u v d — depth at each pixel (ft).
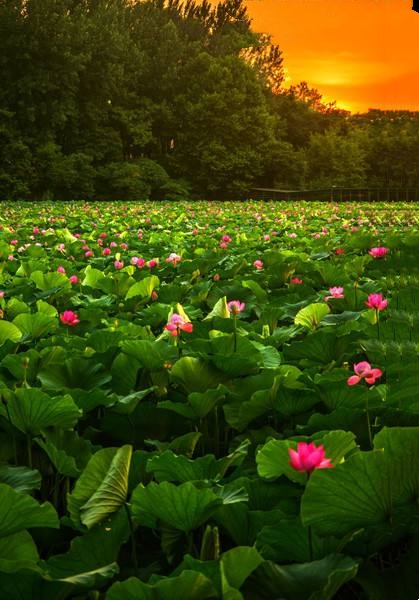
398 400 9.89
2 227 57.41
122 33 216.54
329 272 23.12
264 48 304.71
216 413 10.24
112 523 6.96
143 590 5.38
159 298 20.17
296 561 6.70
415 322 15.06
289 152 241.76
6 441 9.30
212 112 225.15
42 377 10.89
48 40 183.01
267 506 7.63
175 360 11.69
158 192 221.66
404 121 350.02
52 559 6.56
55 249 36.17
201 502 6.54
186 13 277.03
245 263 26.18
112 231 51.83
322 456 6.15
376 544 6.63
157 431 10.29
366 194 211.00
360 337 13.12
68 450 8.77
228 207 117.39
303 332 15.89
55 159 189.16
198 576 5.33
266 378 10.82
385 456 6.23
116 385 11.39
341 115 336.90
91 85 201.05
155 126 230.68
